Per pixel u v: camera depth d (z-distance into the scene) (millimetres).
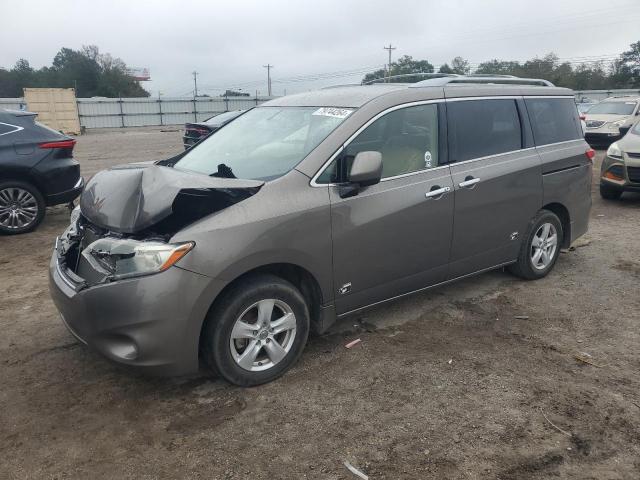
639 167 8914
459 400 3387
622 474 2748
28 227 7547
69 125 34344
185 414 3275
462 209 4363
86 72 84562
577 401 3367
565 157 5289
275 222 3348
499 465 2814
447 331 4336
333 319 3842
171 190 3248
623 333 4301
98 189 3637
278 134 4133
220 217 3232
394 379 3631
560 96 5480
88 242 3605
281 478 2738
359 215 3732
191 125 15609
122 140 27125
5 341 4227
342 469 2795
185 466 2832
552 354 3965
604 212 8656
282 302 3508
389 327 4402
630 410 3268
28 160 7402
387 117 3967
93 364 3865
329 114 4000
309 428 3131
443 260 4375
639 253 6355
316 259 3566
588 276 5570
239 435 3078
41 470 2805
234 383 3463
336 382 3600
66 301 3322
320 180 3607
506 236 4883
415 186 4051
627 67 74312
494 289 5207
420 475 2746
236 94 53188
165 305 3064
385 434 3070
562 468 2791
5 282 5586
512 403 3352
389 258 3975
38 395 3486
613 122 18719
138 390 3537
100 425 3178
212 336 3311
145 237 3232
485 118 4668
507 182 4703
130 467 2830
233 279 3248
